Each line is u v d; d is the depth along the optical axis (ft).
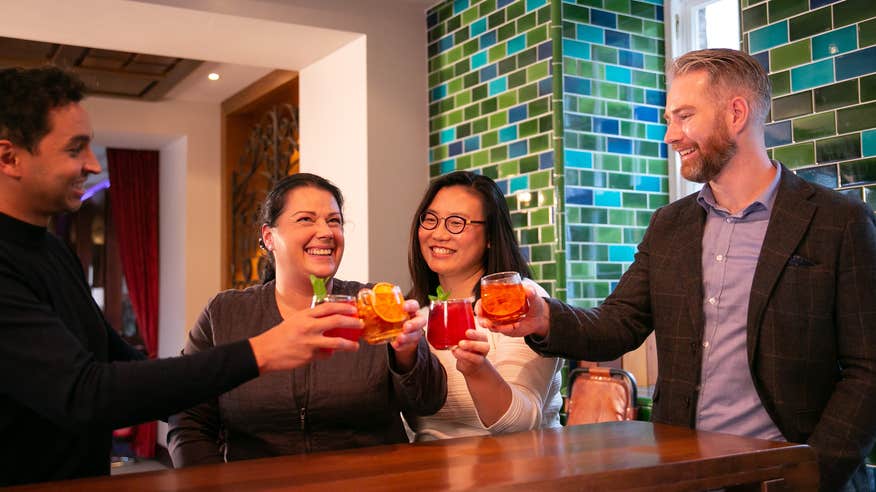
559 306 6.12
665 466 4.12
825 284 5.72
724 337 6.07
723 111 5.99
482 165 11.96
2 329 3.92
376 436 5.93
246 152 19.31
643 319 6.69
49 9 10.97
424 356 5.51
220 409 5.95
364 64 12.53
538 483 3.80
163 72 16.57
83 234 25.36
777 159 8.13
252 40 12.63
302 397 5.74
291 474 4.07
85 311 4.81
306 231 6.07
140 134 19.06
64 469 4.46
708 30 11.29
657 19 11.54
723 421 6.02
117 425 3.97
